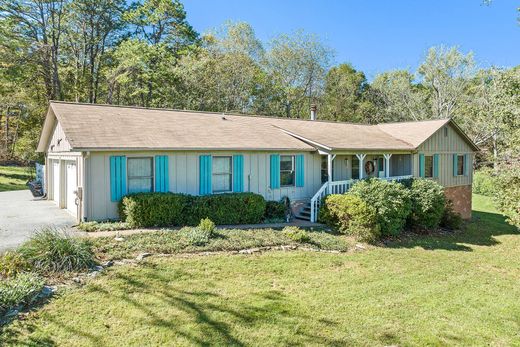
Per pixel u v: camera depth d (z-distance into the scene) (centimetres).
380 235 1232
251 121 1680
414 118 3497
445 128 1920
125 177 1110
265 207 1306
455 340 559
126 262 751
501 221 1958
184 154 1209
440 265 990
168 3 3053
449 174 1952
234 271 776
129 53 2791
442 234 1466
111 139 1095
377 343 532
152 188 1161
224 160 1307
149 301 605
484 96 2827
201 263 794
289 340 522
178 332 522
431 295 745
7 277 626
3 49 2475
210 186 1263
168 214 1079
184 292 651
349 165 1689
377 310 647
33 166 2642
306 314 607
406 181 1515
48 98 2852
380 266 923
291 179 1480
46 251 689
